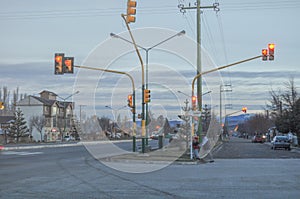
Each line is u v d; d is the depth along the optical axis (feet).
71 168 68.03
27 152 118.62
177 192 41.37
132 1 66.33
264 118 412.57
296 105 193.88
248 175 58.70
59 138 315.58
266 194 40.29
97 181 50.29
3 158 91.35
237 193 40.91
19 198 36.78
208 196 38.91
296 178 54.80
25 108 309.01
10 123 275.80
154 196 38.68
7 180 50.37
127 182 49.47
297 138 197.98
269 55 88.33
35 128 301.84
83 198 37.14
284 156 114.01
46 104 311.47
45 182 48.65
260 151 147.23
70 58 87.35
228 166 75.92
